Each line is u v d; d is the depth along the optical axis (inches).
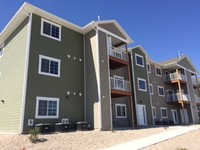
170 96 1036.5
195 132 512.7
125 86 655.8
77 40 627.8
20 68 496.4
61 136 386.9
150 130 530.0
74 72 585.6
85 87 601.0
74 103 557.6
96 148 325.4
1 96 572.7
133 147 323.6
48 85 504.7
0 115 548.4
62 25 590.2
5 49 625.3
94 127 536.4
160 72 1070.4
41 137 367.6
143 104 792.9
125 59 700.7
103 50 609.9
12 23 556.1
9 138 366.9
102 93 556.7
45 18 544.7
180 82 1045.8
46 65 514.9
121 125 692.7
